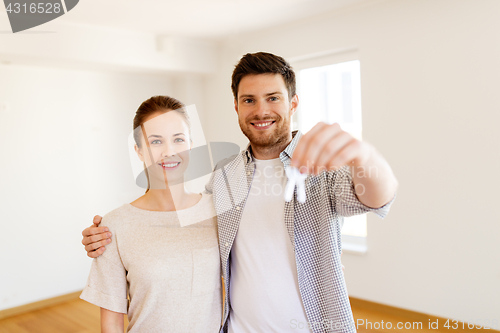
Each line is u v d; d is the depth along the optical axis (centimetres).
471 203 261
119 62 325
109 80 353
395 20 289
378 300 307
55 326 308
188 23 317
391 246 298
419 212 283
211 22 319
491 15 248
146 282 98
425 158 279
